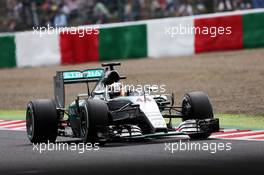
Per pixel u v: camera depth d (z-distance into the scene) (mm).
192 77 83188
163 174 33844
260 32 102250
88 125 42469
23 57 99625
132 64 95812
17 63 99812
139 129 42906
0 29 114062
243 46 102125
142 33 100250
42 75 92500
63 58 98875
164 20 100688
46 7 115000
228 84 77125
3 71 98125
